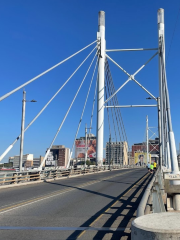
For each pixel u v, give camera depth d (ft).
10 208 38.75
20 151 87.66
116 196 51.57
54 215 33.73
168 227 10.43
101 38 158.40
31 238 23.65
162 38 149.38
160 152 127.95
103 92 161.48
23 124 89.35
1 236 24.23
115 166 223.51
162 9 153.28
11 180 72.79
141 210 18.12
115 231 25.99
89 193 56.44
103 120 161.27
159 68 148.66
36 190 62.64
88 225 28.50
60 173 105.50
